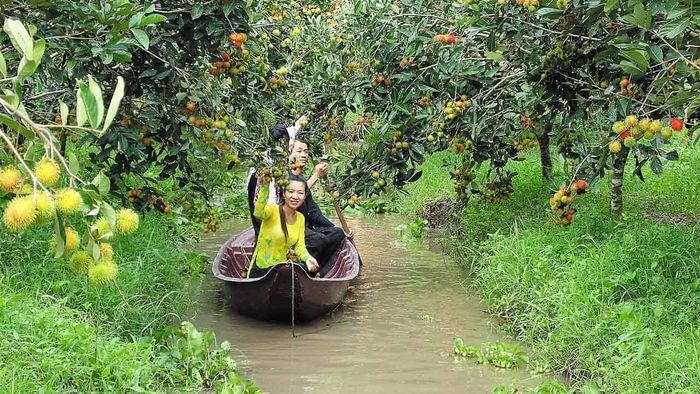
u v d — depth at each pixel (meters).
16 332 4.43
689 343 4.92
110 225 2.31
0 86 2.40
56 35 4.80
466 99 6.63
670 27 3.97
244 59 5.58
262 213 6.73
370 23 7.03
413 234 10.49
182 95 5.35
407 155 6.90
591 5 4.68
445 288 7.93
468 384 5.41
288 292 6.44
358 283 8.14
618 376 4.85
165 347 5.61
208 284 8.00
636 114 5.05
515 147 7.96
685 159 11.45
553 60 6.03
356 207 12.11
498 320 6.86
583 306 5.73
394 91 6.69
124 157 6.16
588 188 5.37
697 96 4.22
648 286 5.82
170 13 5.37
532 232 7.72
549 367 5.61
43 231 6.17
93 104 2.26
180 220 9.69
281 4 7.28
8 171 2.21
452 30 6.52
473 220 9.23
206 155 6.48
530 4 5.26
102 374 4.50
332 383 5.42
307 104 7.50
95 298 5.59
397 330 6.61
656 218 8.51
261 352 6.04
